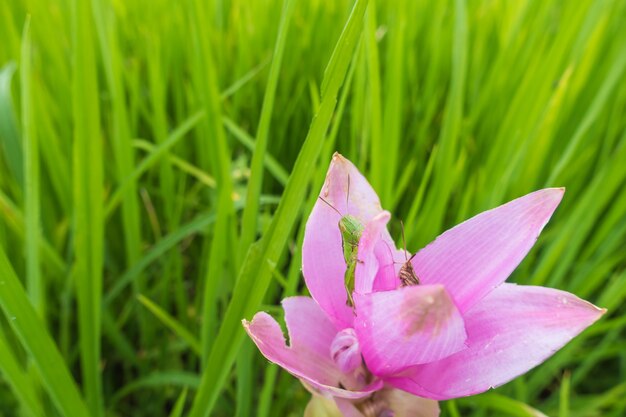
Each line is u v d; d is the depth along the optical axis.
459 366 0.12
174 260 0.26
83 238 0.18
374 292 0.12
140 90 0.33
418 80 0.35
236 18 0.35
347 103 0.31
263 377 0.26
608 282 0.29
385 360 0.12
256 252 0.14
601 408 0.26
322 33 0.35
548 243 0.27
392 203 0.23
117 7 0.37
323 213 0.13
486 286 0.12
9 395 0.23
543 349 0.11
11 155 0.23
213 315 0.19
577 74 0.28
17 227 0.24
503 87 0.30
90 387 0.19
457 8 0.24
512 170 0.23
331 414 0.13
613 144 0.32
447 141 0.23
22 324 0.14
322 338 0.13
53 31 0.30
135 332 0.28
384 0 0.39
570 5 0.28
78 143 0.17
